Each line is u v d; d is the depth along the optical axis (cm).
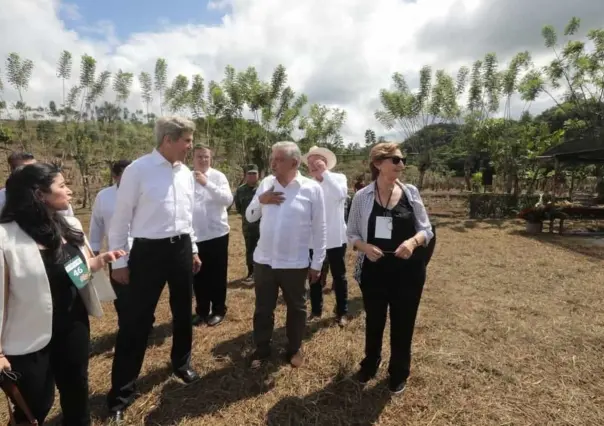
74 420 208
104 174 1586
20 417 187
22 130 1409
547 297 482
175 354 286
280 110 1470
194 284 397
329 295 491
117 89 1396
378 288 262
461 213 1442
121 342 252
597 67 1245
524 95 1330
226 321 405
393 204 256
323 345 347
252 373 301
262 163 1505
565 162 1295
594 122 1337
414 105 1403
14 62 1288
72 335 195
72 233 199
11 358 174
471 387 283
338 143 1698
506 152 1361
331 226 385
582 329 380
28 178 179
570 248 788
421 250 255
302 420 248
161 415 253
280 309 439
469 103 1417
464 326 388
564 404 263
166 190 254
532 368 309
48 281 177
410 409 259
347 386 282
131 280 254
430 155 1471
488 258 697
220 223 393
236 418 250
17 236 173
